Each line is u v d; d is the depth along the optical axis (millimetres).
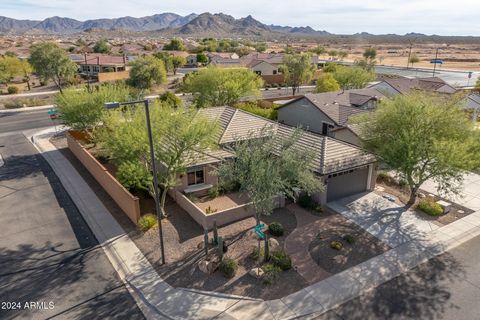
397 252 17203
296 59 60688
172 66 86188
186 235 18516
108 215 20734
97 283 15078
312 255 16906
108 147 21219
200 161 22500
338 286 14797
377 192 23781
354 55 171000
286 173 17641
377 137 21266
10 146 33688
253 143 18188
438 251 17312
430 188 24500
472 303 13898
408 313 13383
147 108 14188
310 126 36406
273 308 13555
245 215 20266
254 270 15352
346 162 21922
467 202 22469
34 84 70625
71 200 22688
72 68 54500
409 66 120750
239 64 94000
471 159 18938
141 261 16438
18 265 16188
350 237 18000
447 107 20297
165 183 19984
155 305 13750
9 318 13094
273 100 52781
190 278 15211
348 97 39469
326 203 22188
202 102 42344
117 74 74938
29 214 20875
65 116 30781
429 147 19141
